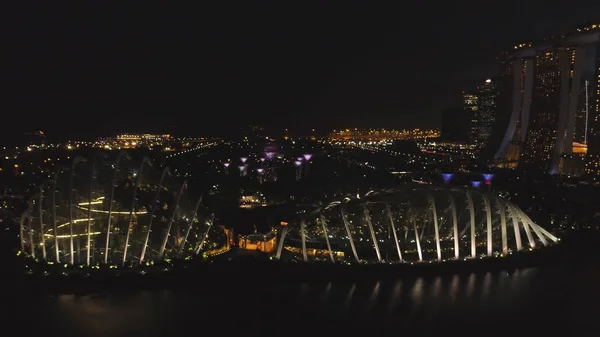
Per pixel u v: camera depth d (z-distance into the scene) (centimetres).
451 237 15562
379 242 14750
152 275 12325
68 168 14425
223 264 13012
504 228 14700
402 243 14875
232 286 12244
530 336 9944
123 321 10294
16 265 13025
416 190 14988
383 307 11231
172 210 13762
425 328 10231
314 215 13900
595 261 14525
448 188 14725
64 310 10769
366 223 14875
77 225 13200
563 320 10744
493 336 9975
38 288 11775
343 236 14862
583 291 12288
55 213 13050
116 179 13850
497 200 14712
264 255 13788
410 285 12569
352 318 10656
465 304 11481
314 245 14500
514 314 10931
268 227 17525
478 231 15900
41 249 13450
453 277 13212
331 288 12262
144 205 13662
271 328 10119
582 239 16112
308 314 10806
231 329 10050
